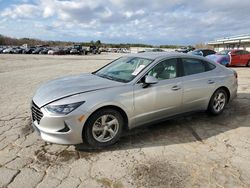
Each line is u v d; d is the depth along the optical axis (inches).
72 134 136.6
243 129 183.5
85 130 141.9
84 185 114.0
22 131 175.6
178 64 182.1
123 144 156.6
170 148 151.6
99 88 149.5
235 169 128.1
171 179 118.9
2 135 168.4
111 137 152.0
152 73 165.8
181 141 161.9
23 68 673.6
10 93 303.1
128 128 158.6
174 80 175.0
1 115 211.6
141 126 165.6
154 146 154.3
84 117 137.6
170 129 182.4
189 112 190.4
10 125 187.5
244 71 556.7
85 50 2320.4
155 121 171.0
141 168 128.5
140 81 159.6
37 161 134.8
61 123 134.7
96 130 145.6
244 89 323.3
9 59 1148.5
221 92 210.1
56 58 1334.9
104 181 117.2
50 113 134.6
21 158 137.7
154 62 169.5
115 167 129.4
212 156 141.7
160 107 168.6
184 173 124.0
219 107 211.6
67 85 158.2
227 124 193.6
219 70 210.4
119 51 3191.4
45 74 521.3
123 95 150.1
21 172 124.0
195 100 189.5
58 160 136.2
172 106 175.5
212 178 119.9
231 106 242.2
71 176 121.1
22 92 309.6
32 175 121.4
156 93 163.5
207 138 167.0
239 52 669.3
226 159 138.3
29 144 154.9
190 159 138.2
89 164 132.3
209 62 205.9
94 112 141.9
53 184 114.5
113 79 169.0
